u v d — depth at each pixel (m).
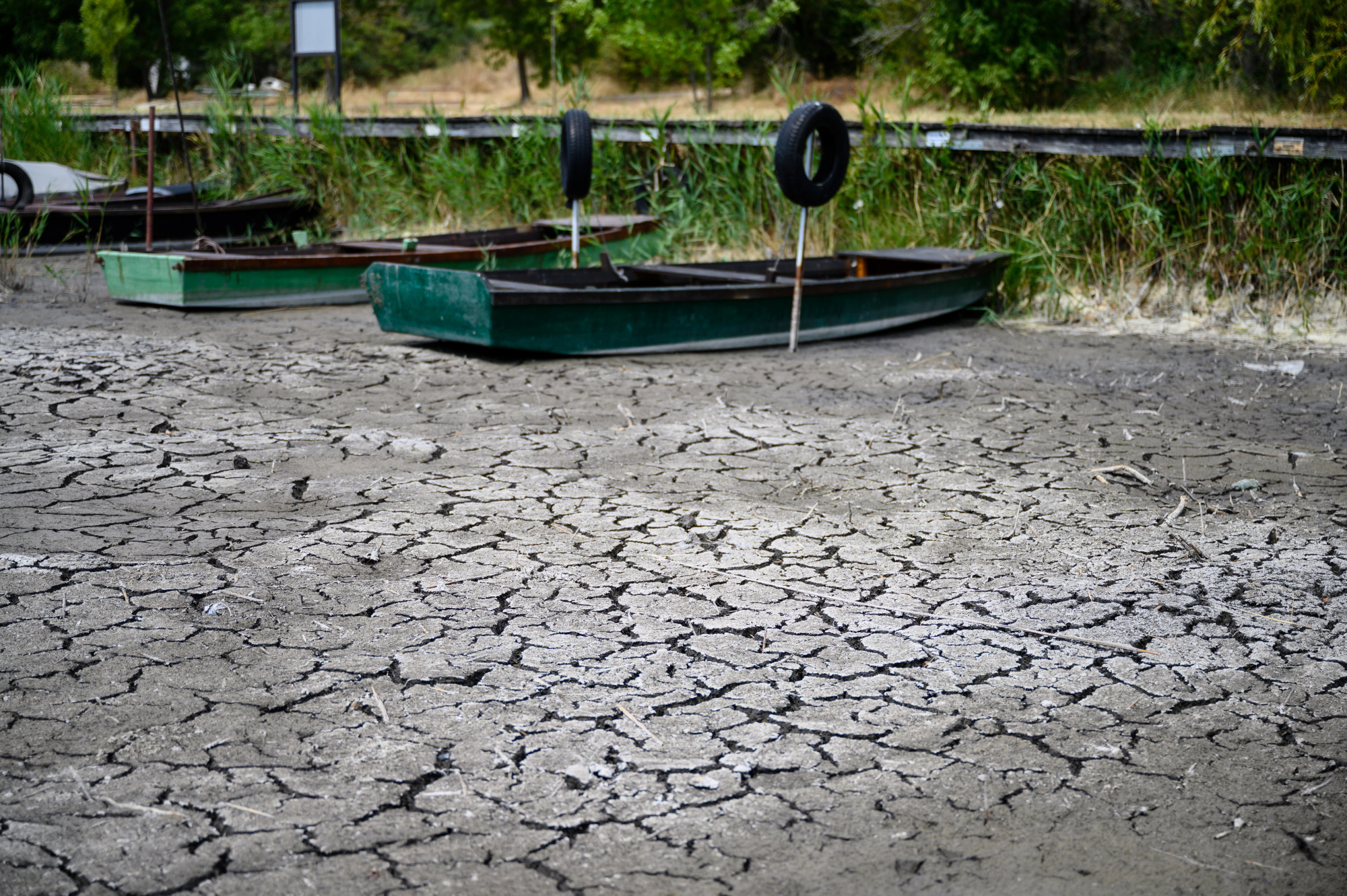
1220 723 3.14
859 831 2.62
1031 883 2.45
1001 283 10.75
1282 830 2.65
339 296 10.96
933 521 4.83
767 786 2.80
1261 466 5.73
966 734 3.06
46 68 29.27
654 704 3.20
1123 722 3.14
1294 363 8.37
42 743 2.91
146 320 9.66
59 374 7.31
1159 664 3.50
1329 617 3.86
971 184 11.77
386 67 37.44
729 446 5.96
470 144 15.27
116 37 23.58
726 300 8.46
